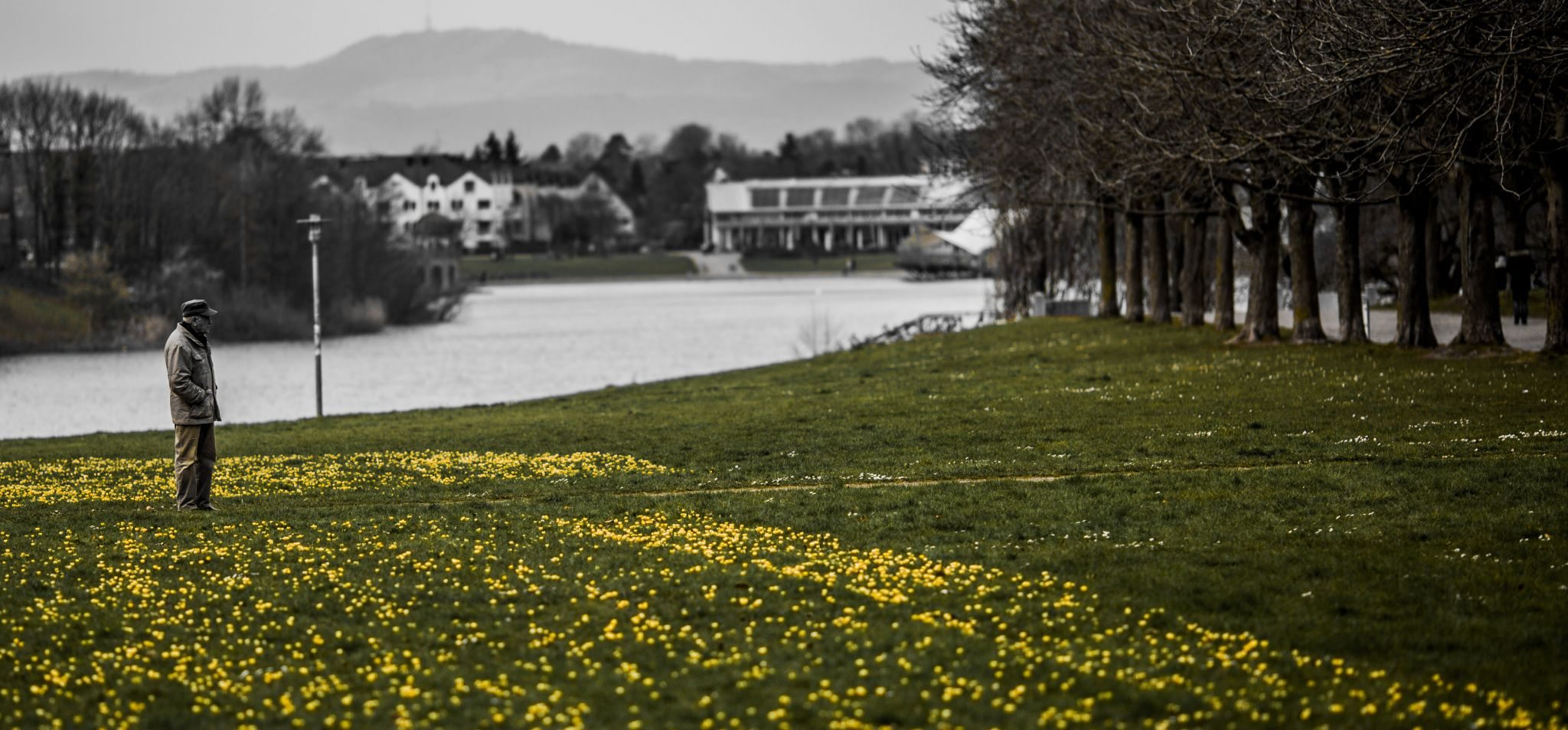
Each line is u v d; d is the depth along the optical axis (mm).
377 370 177875
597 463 56469
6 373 175125
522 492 49594
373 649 29109
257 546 39312
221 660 28641
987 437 58000
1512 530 35219
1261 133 70188
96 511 47312
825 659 27594
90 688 27219
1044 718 23969
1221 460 48500
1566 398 56812
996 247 179125
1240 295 176125
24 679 27703
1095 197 116812
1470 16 51906
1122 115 89812
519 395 147125
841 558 35750
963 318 193375
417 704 25547
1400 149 63688
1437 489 40750
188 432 46438
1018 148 114875
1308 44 63125
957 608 30750
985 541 37250
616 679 26672
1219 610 30141
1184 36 76500
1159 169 84438
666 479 51406
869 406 73062
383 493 50000
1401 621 28719
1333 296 144750
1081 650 27812
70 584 35188
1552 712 23797
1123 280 189625
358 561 36781
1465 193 73125
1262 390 66688
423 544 38812
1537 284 142000
